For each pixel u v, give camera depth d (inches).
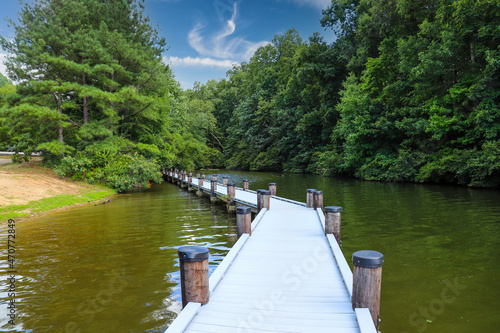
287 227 348.8
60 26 871.7
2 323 179.8
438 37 823.7
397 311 188.2
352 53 1391.5
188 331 144.3
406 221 422.9
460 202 564.4
